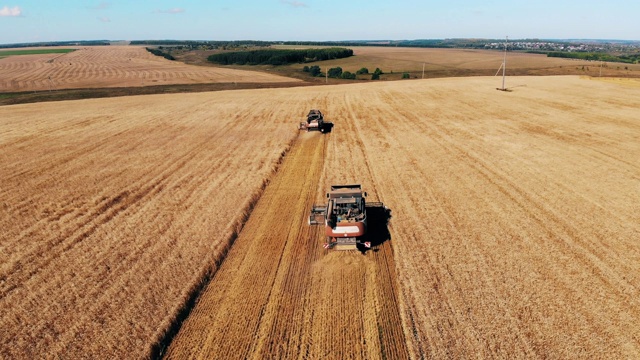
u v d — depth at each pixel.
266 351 10.46
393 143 30.31
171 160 27.67
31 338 11.09
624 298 12.00
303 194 21.06
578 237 15.62
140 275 13.82
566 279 12.94
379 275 13.63
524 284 12.70
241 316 11.83
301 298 12.54
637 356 9.88
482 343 10.41
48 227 17.94
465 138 30.92
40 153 29.95
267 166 25.78
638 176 22.14
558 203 18.86
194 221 17.95
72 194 21.91
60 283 13.57
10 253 15.73
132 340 10.89
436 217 17.62
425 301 12.05
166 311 11.97
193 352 10.55
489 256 14.34
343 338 10.83
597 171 23.09
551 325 10.96
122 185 23.06
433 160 25.84
